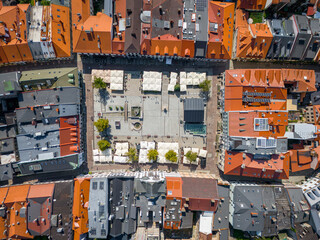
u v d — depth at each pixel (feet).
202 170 210.79
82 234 186.70
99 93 208.23
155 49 187.52
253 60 207.31
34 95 185.57
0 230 174.91
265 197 187.32
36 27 184.55
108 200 184.55
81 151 200.95
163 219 190.90
